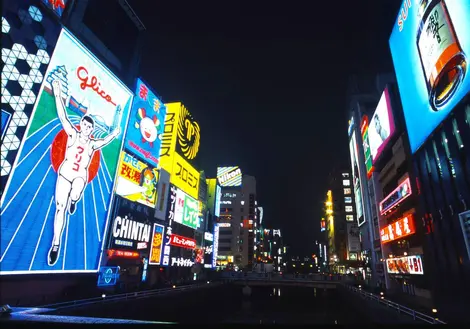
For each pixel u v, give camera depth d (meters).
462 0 25.00
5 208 23.28
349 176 107.88
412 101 35.06
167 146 60.88
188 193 63.41
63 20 31.17
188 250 61.03
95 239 32.59
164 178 52.41
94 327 3.90
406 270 39.59
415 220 36.94
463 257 24.91
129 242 40.25
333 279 65.00
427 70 31.08
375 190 54.88
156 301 31.66
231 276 69.88
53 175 27.67
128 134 43.72
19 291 24.91
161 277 49.16
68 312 20.19
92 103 33.44
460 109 25.19
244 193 120.50
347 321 42.50
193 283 51.28
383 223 52.38
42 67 27.14
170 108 64.62
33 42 26.53
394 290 46.19
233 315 51.00
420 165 33.22
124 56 42.94
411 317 20.44
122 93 38.97
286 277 68.31
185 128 65.69
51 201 27.28
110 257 36.50
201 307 45.12
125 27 43.62
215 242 80.25
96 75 34.38
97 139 33.88
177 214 57.09
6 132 23.66
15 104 24.48
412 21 34.91
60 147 28.64
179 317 37.12
